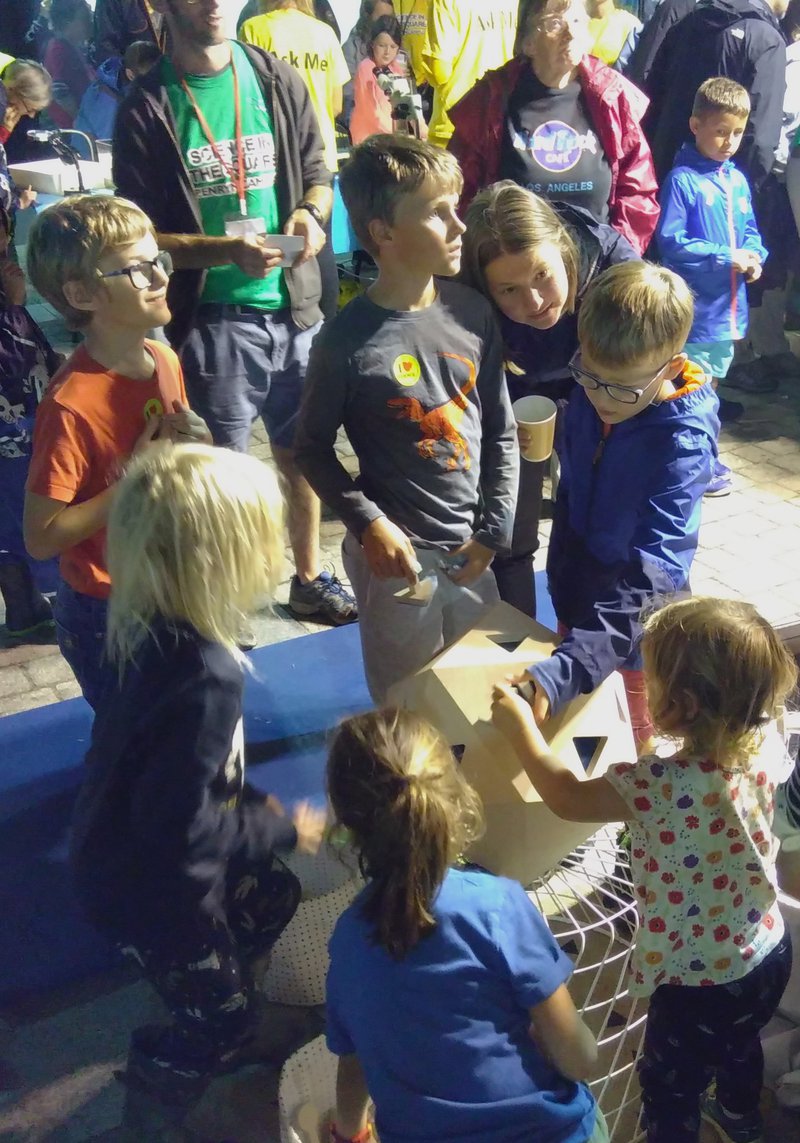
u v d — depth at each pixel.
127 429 1.99
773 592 3.39
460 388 2.12
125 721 1.52
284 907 1.94
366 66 4.94
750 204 4.12
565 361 2.45
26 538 1.98
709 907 1.56
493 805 1.78
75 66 6.34
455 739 1.81
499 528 2.25
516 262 2.13
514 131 3.28
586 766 1.90
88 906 1.68
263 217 2.90
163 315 1.97
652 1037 1.71
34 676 3.11
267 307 2.95
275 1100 1.90
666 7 4.62
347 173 2.00
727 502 3.99
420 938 1.30
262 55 2.84
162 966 1.70
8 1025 2.04
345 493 2.10
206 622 1.48
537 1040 1.39
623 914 1.98
